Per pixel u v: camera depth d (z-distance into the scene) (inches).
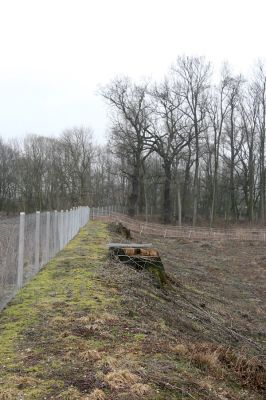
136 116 1975.9
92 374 215.2
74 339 258.7
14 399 189.8
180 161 2335.1
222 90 2158.0
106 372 217.8
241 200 2485.2
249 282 771.4
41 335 264.7
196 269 821.2
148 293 419.2
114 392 199.6
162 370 230.8
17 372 215.2
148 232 1565.0
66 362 227.9
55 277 419.8
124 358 236.5
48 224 492.4
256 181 2389.3
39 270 446.3
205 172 2593.5
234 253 1169.4
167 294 464.4
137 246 543.2
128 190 2471.7
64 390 198.2
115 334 276.2
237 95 2182.6
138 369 224.5
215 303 547.8
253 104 2213.3
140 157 2057.1
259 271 887.7
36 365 223.5
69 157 2674.7
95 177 2866.6
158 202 2689.5
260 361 331.0
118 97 2004.2
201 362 264.2
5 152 2918.3
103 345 254.1
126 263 497.0
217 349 294.2
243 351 359.9
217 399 221.8
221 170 2554.1
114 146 2069.4
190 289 571.5
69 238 728.3
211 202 2180.1
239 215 2433.6
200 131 2046.0
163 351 259.3
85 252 575.8
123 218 1724.9
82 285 385.1
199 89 2274.9
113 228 1035.9
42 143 2861.7
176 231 1617.9
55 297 347.3
